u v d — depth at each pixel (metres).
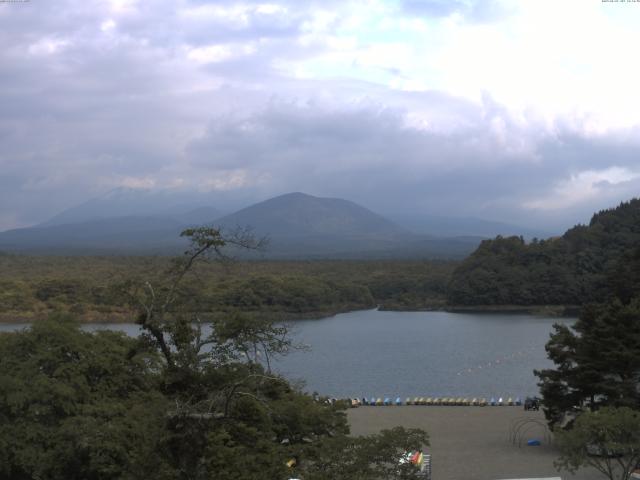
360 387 99.81
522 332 167.12
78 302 167.38
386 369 116.25
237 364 27.02
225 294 154.75
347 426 41.53
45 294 175.50
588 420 37.78
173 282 27.28
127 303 27.52
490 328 177.25
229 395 24.34
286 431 36.88
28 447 37.28
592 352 53.72
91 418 37.41
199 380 26.28
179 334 26.64
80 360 43.12
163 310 26.61
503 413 73.75
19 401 38.09
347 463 27.66
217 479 24.67
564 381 56.81
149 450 25.34
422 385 101.12
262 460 27.14
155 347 27.77
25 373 40.66
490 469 48.66
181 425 24.80
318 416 37.75
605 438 37.19
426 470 45.25
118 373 43.84
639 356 52.06
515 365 118.75
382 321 199.12
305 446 33.06
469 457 52.56
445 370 115.00
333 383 103.81
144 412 32.78
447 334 166.00
